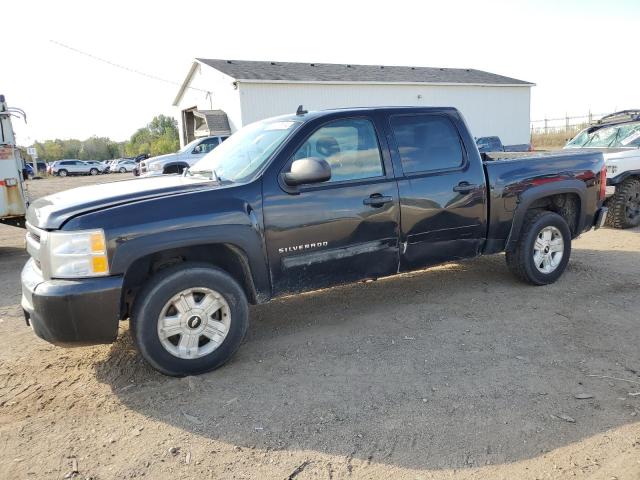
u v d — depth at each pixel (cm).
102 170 5422
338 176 423
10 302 586
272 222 389
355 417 312
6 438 304
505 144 3044
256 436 297
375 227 434
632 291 528
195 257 386
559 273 555
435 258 479
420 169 461
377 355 396
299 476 262
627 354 385
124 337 448
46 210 356
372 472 263
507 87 2991
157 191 374
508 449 277
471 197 483
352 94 2503
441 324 454
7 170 856
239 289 377
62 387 364
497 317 466
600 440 282
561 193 543
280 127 440
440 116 480
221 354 375
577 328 436
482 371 364
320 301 529
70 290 326
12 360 414
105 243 333
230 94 2311
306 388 349
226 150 477
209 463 275
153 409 330
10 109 854
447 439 287
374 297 535
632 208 882
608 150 912
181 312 358
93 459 281
